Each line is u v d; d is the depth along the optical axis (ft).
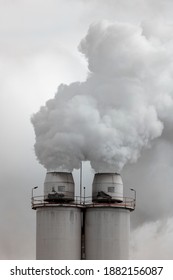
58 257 482.28
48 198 487.61
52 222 484.74
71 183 491.72
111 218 488.85
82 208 493.36
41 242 485.56
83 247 492.13
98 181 493.36
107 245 486.79
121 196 494.18
